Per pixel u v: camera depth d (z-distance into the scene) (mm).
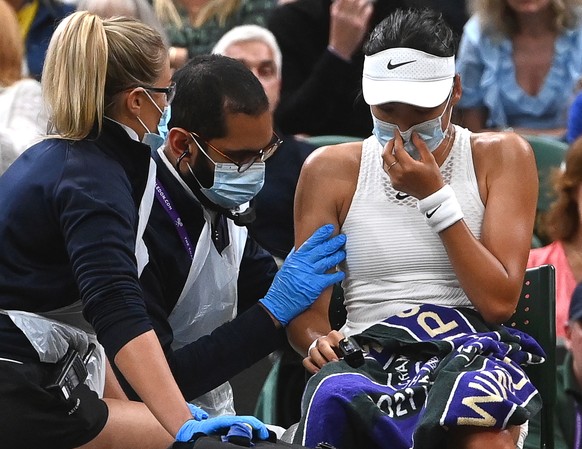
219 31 19672
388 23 11078
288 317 11648
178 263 11766
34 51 18469
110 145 10461
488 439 9883
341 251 11570
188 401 11953
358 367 10711
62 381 10375
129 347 9594
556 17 19312
